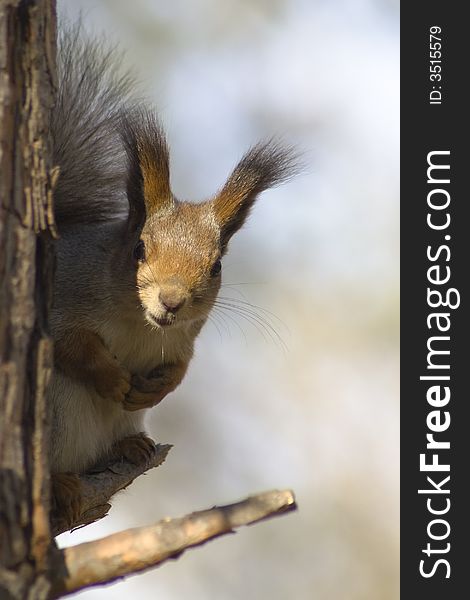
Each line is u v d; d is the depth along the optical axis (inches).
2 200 288.0
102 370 404.8
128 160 433.7
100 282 412.5
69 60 462.3
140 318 414.3
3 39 290.5
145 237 415.8
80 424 406.9
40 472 289.9
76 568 287.0
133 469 422.3
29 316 291.6
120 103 462.3
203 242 422.0
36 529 285.9
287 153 474.6
